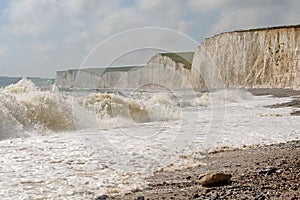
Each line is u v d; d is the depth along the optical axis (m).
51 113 11.80
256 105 24.53
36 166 6.72
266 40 67.69
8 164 6.82
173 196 5.00
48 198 5.01
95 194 5.21
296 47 63.78
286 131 11.54
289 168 6.42
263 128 12.15
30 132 10.70
